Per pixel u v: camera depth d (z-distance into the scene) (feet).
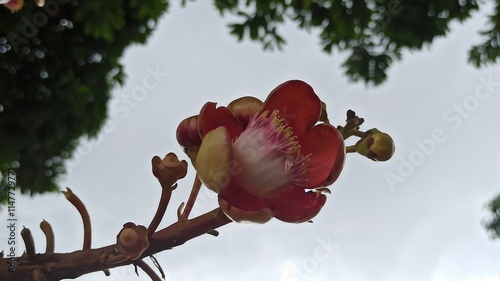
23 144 4.03
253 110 0.91
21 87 4.03
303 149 0.90
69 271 0.80
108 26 3.87
